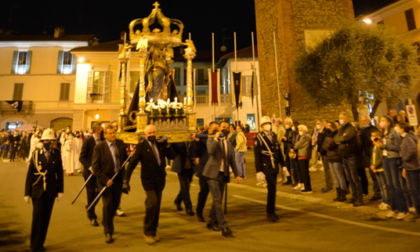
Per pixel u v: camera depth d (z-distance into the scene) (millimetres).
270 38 21469
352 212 5859
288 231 4691
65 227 5016
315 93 16484
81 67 27656
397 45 15180
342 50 15117
